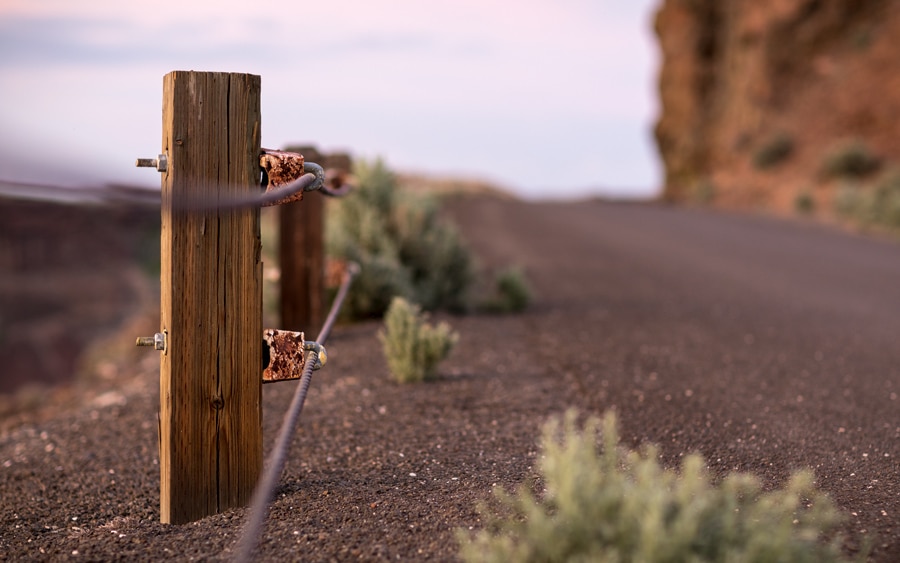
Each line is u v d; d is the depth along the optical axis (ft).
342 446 13.30
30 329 277.44
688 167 133.69
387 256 27.55
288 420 8.02
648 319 26.09
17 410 24.27
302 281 22.70
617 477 6.70
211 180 9.60
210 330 9.97
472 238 55.36
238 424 10.31
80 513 11.39
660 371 18.37
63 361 268.00
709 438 13.15
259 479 10.55
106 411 17.53
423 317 18.48
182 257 9.70
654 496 6.18
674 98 138.21
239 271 10.05
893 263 44.39
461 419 14.69
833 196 82.12
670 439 13.12
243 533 9.49
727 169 113.19
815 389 16.71
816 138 97.09
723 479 11.14
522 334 23.43
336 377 18.54
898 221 62.75
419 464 12.09
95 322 274.57
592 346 21.43
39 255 301.63
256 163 9.85
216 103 9.52
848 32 100.94
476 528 9.13
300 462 12.55
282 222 22.58
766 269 41.45
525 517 9.32
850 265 43.45
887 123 90.68
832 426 13.88
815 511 7.52
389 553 8.59
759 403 15.48
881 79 92.99
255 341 10.28
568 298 31.14
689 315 26.99
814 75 102.83
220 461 10.25
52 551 9.65
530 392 16.57
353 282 25.36
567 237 58.65
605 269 40.70
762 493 10.40
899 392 16.55
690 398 15.87
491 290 31.86
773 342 22.15
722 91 128.36
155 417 16.84
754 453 12.34
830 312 27.94
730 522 6.31
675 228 68.18
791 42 104.68
